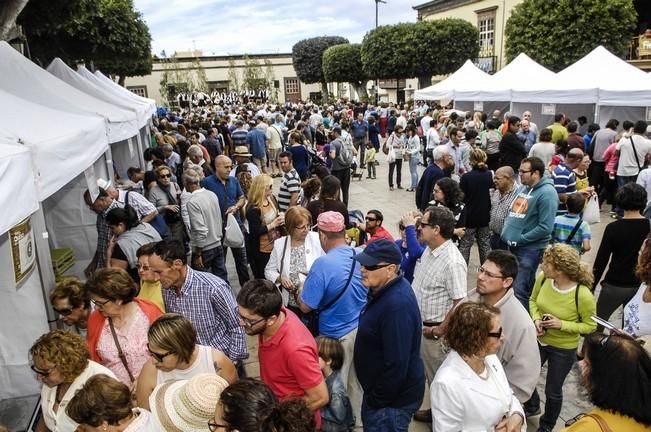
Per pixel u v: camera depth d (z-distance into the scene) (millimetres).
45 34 12992
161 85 46031
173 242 3129
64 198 6246
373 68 31609
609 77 11234
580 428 1856
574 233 4781
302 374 2496
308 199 6016
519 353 2914
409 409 2732
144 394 2590
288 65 53969
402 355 2584
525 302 5035
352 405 3445
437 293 3502
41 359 2510
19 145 3090
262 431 1597
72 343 2582
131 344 2951
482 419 2254
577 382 4234
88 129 4578
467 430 2279
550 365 3459
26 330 3732
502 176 5469
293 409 1667
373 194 12172
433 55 28750
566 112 15609
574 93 11445
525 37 21188
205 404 2152
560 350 3377
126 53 18422
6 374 3723
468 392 2248
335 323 3395
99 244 5168
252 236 5492
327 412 2992
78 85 8289
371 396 2744
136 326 2984
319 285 3340
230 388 1746
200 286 3184
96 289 2814
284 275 4129
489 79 15609
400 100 38469
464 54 28875
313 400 2531
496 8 29109
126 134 6859
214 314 3223
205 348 2648
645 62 20031
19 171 2900
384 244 2703
